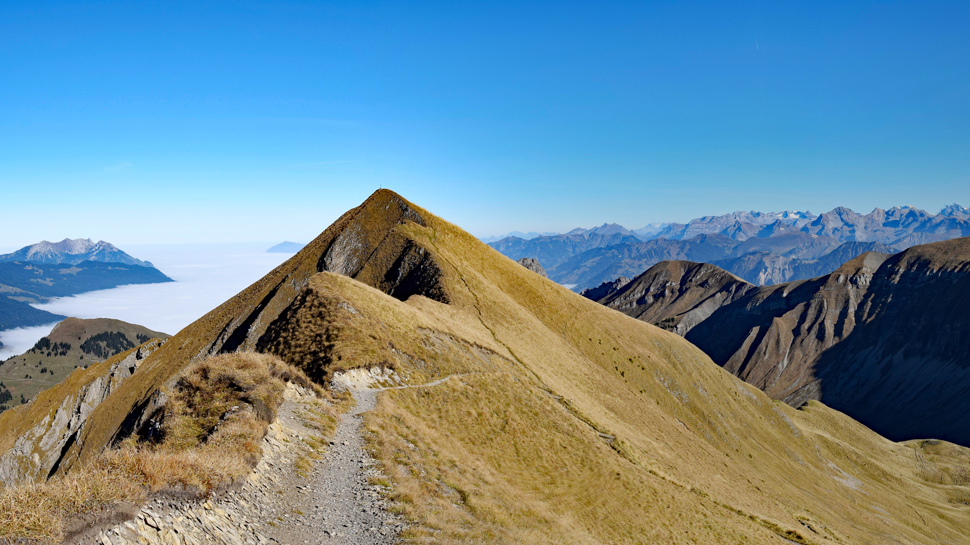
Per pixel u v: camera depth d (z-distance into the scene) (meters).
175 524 15.52
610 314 164.12
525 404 51.22
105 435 87.38
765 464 150.00
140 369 105.88
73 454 88.81
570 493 36.94
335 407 33.19
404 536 20.58
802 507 112.06
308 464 24.64
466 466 31.86
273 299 104.44
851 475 199.38
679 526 39.28
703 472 81.12
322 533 19.47
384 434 30.72
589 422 59.84
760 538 47.56
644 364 144.25
